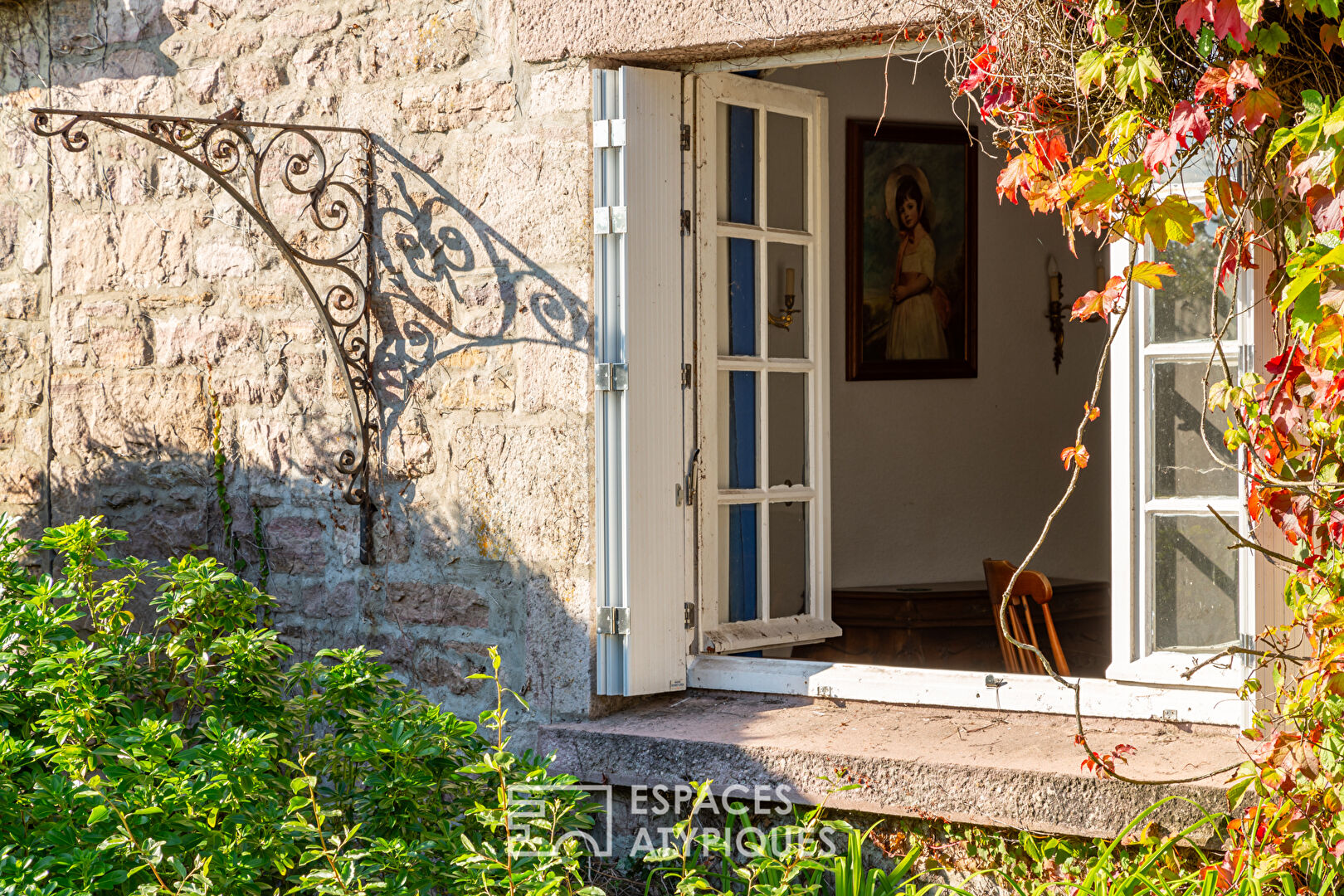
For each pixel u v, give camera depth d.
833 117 5.88
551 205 3.85
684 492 3.89
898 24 3.31
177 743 2.69
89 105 4.64
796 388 4.34
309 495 4.29
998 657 5.77
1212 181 2.65
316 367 4.26
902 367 6.07
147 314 4.57
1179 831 2.92
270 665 3.21
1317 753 2.60
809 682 3.80
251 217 4.35
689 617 3.94
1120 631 3.32
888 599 5.58
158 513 4.58
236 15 4.37
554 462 3.86
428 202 4.06
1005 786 3.09
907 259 6.07
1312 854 2.60
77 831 2.56
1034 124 2.83
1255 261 2.96
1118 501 3.29
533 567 3.89
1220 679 3.19
